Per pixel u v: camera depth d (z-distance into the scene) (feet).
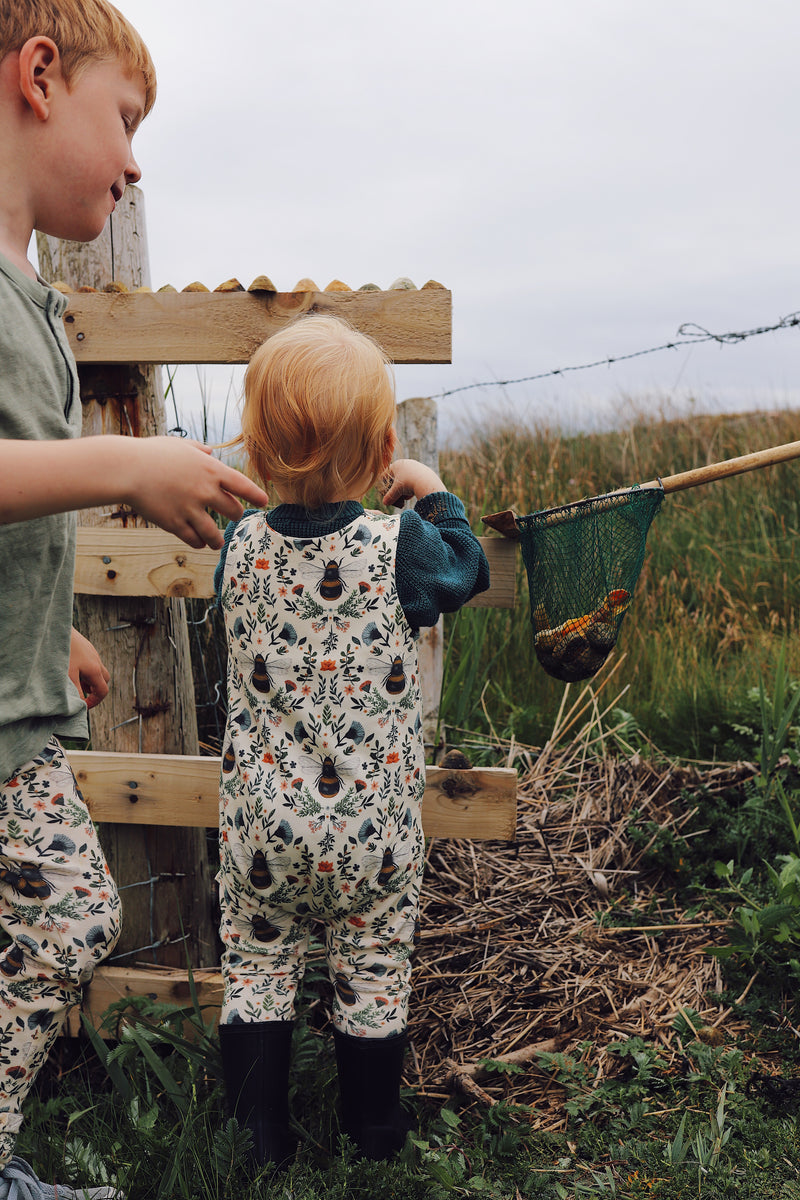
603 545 6.05
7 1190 4.45
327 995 6.77
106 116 4.12
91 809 6.66
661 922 7.66
